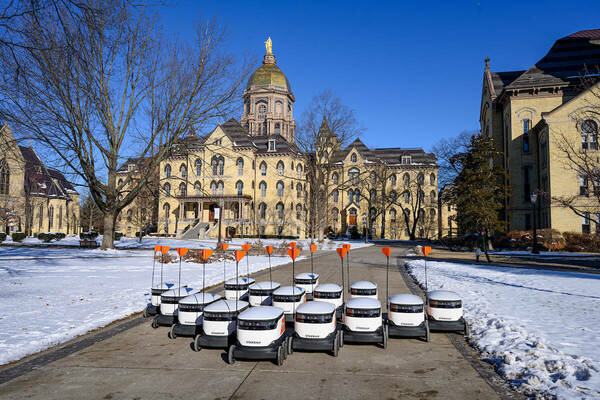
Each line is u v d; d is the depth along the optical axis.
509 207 42.50
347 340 7.50
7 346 7.41
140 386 5.76
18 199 61.12
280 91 84.00
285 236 64.50
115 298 12.35
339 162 75.56
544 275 17.88
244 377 6.10
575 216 35.22
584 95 35.75
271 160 66.94
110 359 6.96
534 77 42.31
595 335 7.66
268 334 6.55
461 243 39.28
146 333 8.66
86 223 80.50
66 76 23.56
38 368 6.50
